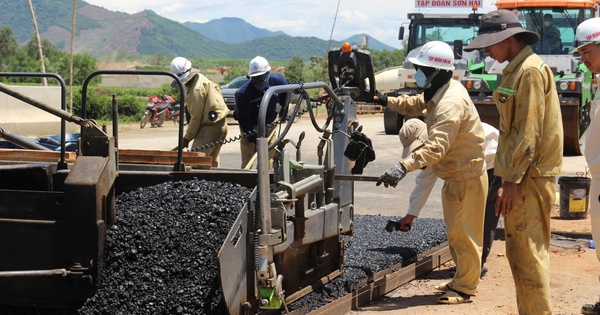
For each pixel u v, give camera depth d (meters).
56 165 5.63
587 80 17.08
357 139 6.19
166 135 23.92
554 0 18.02
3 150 6.98
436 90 5.98
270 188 5.00
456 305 6.22
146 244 4.92
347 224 6.45
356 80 6.54
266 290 4.68
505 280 7.05
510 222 5.15
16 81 54.38
